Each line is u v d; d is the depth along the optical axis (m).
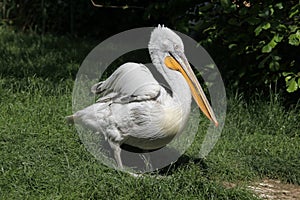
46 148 8.46
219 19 11.34
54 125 9.45
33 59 14.79
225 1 10.44
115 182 7.34
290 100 11.20
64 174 7.58
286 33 10.30
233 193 7.30
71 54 15.86
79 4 20.02
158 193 7.09
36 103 10.53
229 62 11.95
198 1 12.22
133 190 7.12
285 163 8.68
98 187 7.16
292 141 9.77
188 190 7.28
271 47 10.09
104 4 18.95
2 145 8.43
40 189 7.17
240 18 10.88
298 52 10.93
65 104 10.56
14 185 7.14
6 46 16.52
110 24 19.91
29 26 20.81
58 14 20.66
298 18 10.48
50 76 12.77
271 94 10.73
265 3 10.44
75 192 7.06
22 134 8.89
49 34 19.75
